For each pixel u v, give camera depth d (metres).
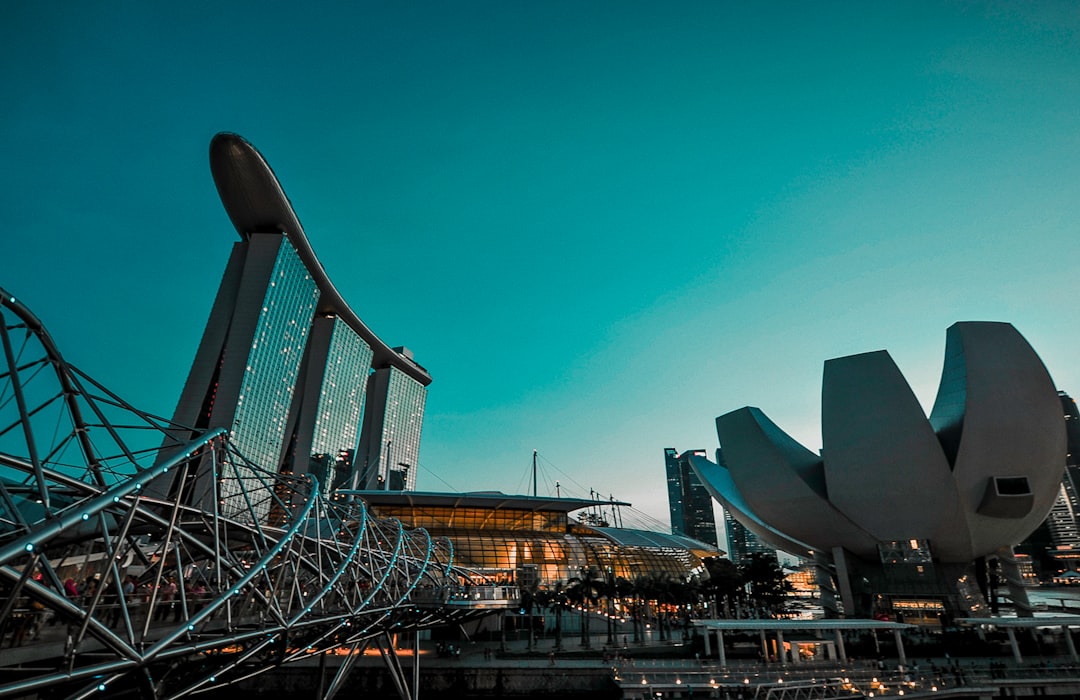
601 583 68.06
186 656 18.25
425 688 48.03
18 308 16.02
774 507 84.44
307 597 25.56
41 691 15.54
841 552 80.56
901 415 75.44
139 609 16.97
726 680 44.25
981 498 73.44
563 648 64.12
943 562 78.06
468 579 52.81
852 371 78.62
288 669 48.72
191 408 147.12
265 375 157.62
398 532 36.44
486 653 56.06
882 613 75.69
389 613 31.19
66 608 11.50
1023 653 58.06
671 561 97.56
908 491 75.38
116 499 13.12
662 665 50.19
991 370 73.81
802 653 55.78
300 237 168.12
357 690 48.19
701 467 104.81
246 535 26.22
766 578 78.88
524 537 90.56
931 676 46.09
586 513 109.75
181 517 21.67
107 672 12.19
